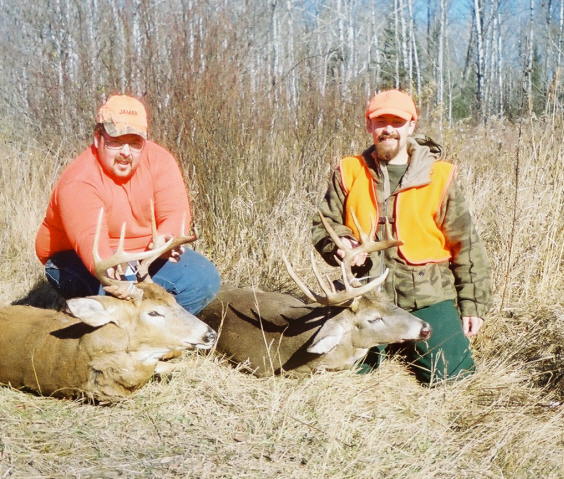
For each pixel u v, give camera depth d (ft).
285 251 11.43
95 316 7.08
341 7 42.24
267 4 27.30
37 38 24.16
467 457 6.97
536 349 9.25
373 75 18.33
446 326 8.64
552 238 11.12
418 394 8.23
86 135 14.62
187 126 12.16
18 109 22.47
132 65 13.70
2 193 14.30
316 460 6.63
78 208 7.96
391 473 6.54
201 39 12.74
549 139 12.35
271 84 14.23
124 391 7.34
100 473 6.23
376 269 8.77
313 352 7.91
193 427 7.11
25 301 10.68
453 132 13.28
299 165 12.91
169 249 7.79
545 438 7.20
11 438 6.68
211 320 9.13
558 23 44.68
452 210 8.72
